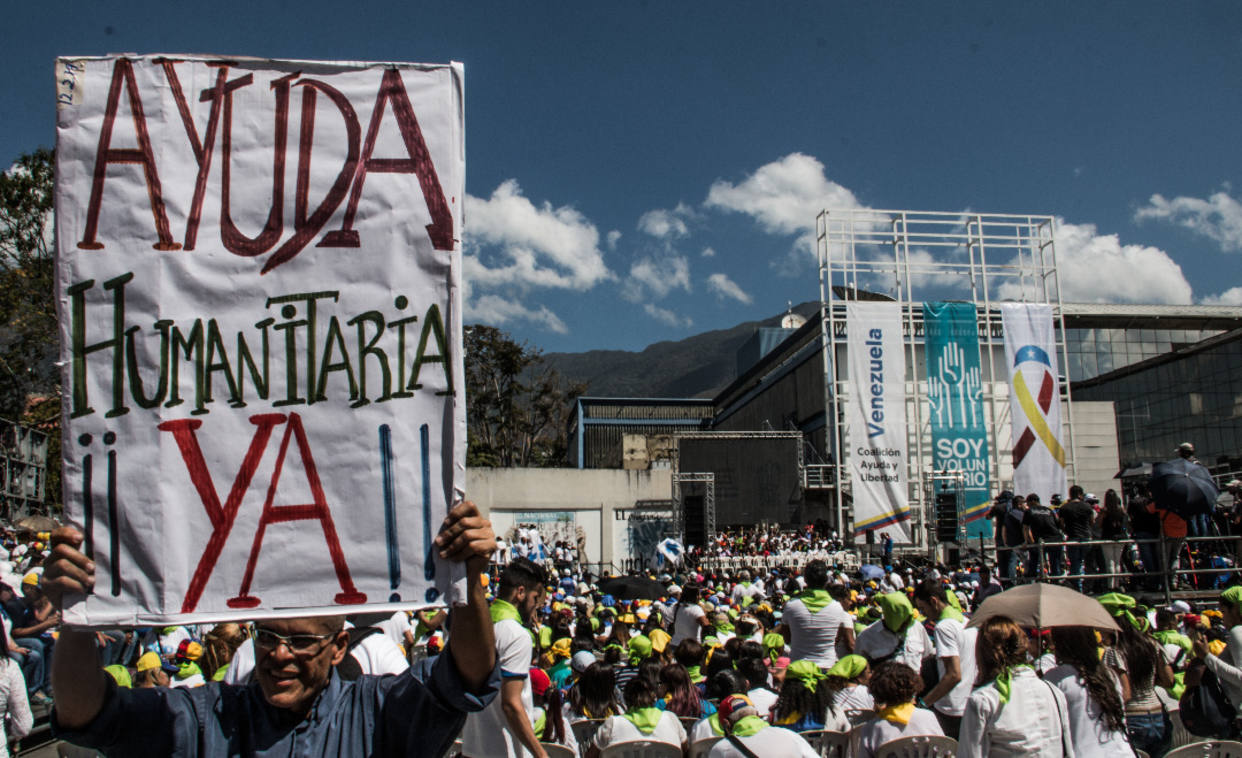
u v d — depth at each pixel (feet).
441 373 10.98
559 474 143.54
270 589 10.46
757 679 28.02
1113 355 190.49
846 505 134.10
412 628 32.27
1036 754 16.93
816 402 152.76
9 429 99.86
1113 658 23.16
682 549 111.04
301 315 10.96
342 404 10.84
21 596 39.60
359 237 11.15
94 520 10.43
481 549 10.37
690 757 23.59
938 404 124.36
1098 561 58.65
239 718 10.30
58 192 10.94
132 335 10.75
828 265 137.59
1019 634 17.51
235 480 10.63
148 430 10.61
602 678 26.48
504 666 17.30
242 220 11.07
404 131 11.42
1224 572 56.90
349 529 10.64
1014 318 120.88
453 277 11.14
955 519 113.19
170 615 10.28
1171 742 23.13
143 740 9.96
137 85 11.19
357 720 10.46
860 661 26.94
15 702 23.13
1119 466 155.12
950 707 25.30
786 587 65.72
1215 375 167.02
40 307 126.52
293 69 11.41
